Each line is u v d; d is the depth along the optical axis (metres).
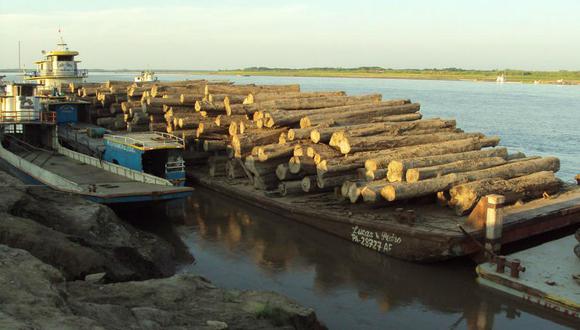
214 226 20.81
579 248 15.57
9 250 10.72
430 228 16.78
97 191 19.97
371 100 29.02
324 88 120.50
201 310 10.88
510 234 17.19
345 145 20.83
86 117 35.06
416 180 18.50
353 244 18.69
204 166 29.89
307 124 23.31
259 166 23.17
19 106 28.08
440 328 13.18
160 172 23.59
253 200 22.94
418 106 27.39
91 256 13.09
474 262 17.08
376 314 13.88
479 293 15.01
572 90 126.31
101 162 24.64
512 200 19.20
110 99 37.62
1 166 26.42
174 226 20.73
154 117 31.20
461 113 64.62
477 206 16.56
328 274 16.36
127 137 25.22
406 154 20.62
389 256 17.50
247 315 10.90
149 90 34.62
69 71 45.78
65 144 31.25
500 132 47.81
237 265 16.94
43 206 17.14
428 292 15.12
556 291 13.71
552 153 37.66
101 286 11.57
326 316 13.71
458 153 21.14
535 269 15.27
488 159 21.00
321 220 19.69
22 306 8.27
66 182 20.36
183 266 16.75
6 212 14.98
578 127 51.50
